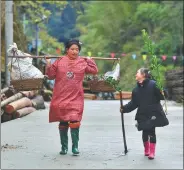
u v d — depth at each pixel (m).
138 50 102.50
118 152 19.48
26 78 18.95
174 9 88.19
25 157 18.23
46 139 22.70
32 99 39.72
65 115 18.33
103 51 109.88
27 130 26.09
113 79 19.14
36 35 73.31
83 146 20.80
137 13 98.69
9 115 31.52
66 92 18.39
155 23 100.00
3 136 23.66
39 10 73.12
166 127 28.03
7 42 41.22
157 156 18.78
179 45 90.50
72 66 18.45
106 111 39.47
